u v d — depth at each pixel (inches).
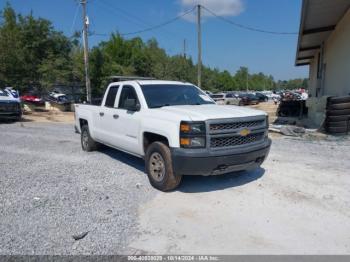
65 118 747.4
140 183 207.5
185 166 171.5
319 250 123.9
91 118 292.2
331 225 144.5
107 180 215.0
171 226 145.6
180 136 173.0
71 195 185.5
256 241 131.2
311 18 478.3
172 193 188.2
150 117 198.2
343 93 473.4
